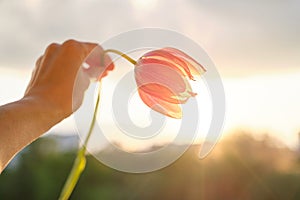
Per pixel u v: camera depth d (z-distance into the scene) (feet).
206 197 9.05
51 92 2.15
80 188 9.48
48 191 9.36
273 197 8.91
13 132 1.98
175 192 9.20
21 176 9.30
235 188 8.89
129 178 9.50
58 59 2.22
